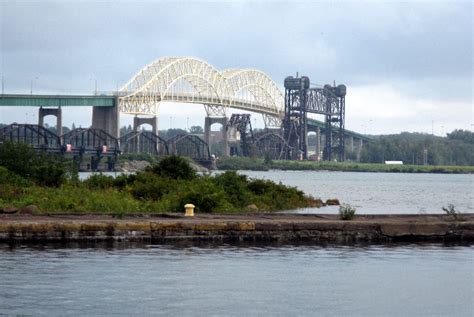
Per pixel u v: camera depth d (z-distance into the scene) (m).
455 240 55.31
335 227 53.97
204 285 38.12
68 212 59.88
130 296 35.59
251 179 91.56
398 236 54.69
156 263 43.28
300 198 92.50
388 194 149.75
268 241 52.66
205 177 80.62
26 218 54.06
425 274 42.06
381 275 41.59
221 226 52.38
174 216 57.69
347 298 36.41
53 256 44.53
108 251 46.69
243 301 35.28
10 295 35.28
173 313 32.97
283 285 38.62
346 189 172.12
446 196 146.00
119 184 77.69
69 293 35.84
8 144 81.88
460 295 37.34
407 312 34.22
